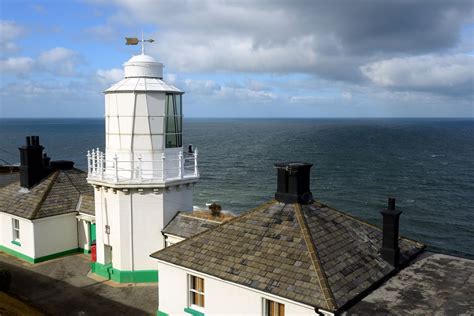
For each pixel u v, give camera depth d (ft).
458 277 43.37
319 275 38.60
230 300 43.42
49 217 73.41
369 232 50.21
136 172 63.52
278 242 44.57
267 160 338.75
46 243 73.92
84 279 65.67
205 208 178.50
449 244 138.82
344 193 212.02
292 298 37.35
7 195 80.23
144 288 62.13
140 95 62.95
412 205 186.91
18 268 70.23
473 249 134.51
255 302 41.29
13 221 76.95
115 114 64.54
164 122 64.85
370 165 312.71
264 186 229.86
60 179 81.56
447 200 196.75
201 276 46.14
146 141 63.82
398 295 38.88
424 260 48.39
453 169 293.02
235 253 45.50
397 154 384.88
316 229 45.78
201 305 48.75
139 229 63.10
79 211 76.33
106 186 62.44
